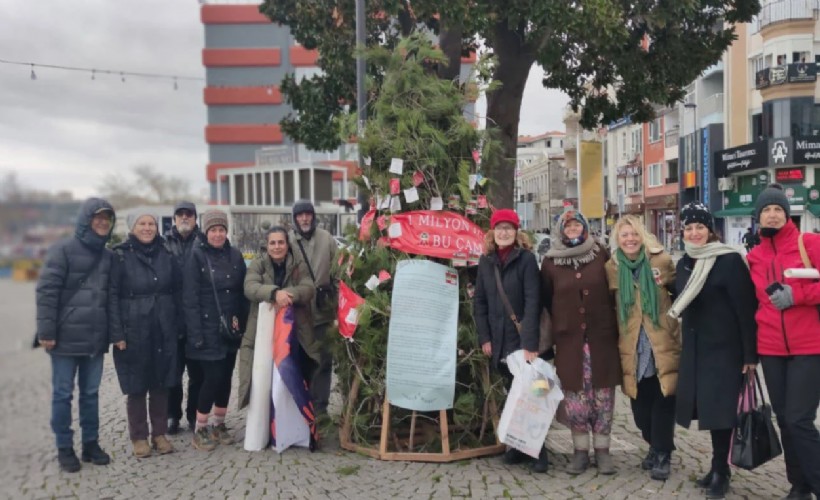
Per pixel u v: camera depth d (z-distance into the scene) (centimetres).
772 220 410
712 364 426
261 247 586
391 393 506
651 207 4591
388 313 521
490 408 530
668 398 468
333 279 588
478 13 823
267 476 480
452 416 538
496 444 534
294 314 555
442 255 515
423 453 513
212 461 516
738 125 3453
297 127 1243
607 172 5462
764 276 412
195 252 547
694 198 3891
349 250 550
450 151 536
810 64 3000
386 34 1134
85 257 488
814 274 381
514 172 742
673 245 4209
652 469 477
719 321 425
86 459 508
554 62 1001
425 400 501
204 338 542
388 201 525
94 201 485
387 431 516
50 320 461
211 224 547
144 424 533
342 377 559
